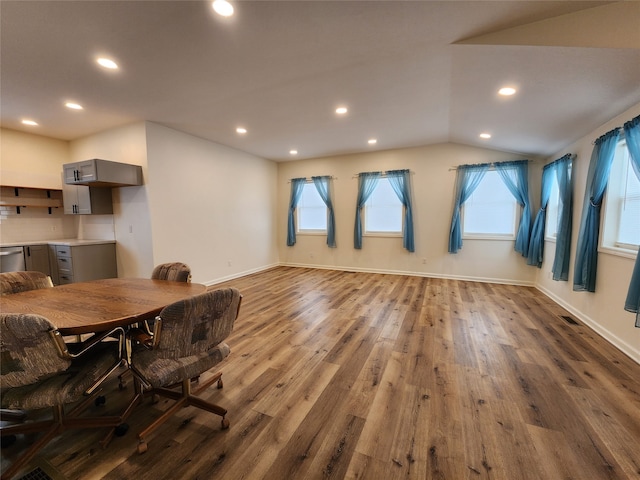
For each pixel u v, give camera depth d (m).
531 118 3.20
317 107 3.39
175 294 1.82
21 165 4.15
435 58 2.31
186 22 1.87
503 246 4.95
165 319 1.33
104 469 1.31
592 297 3.01
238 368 2.20
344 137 4.73
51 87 2.80
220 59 2.34
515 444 1.45
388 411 1.71
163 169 4.07
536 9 1.77
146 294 1.81
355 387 1.95
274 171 6.71
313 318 3.28
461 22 1.89
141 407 1.75
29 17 1.80
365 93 3.01
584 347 2.54
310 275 5.74
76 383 1.32
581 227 3.08
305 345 2.60
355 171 5.98
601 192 2.81
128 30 1.95
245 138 4.75
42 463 1.34
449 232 5.26
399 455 1.39
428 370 2.16
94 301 1.66
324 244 6.45
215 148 4.99
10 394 1.26
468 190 5.03
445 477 1.27
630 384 1.97
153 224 3.96
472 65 2.35
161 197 4.05
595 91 2.36
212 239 4.97
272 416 1.67
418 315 3.37
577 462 1.34
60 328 1.26
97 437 1.50
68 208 4.23
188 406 1.76
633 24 1.75
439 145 5.23
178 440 1.49
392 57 2.32
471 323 3.11
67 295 1.79
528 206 4.64
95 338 1.50
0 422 1.63
